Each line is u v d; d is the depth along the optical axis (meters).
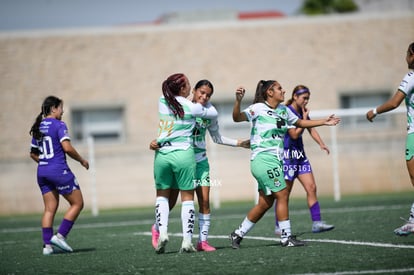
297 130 31.78
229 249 26.94
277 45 94.81
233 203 72.12
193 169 26.03
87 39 92.31
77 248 31.48
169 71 93.25
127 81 92.44
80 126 91.62
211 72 93.75
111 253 28.14
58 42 91.75
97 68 92.06
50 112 29.09
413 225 24.75
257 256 24.23
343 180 83.81
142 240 33.78
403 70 95.69
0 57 90.69
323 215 43.03
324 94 94.81
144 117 92.38
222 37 94.25
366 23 95.81
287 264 22.20
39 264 25.73
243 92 26.11
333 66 95.12
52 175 28.56
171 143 25.78
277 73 94.50
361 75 95.38
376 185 84.31
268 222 40.19
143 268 22.98
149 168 83.19
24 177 82.94
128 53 92.81
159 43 93.38
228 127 89.31
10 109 90.12
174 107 25.64
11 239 38.03
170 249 28.81
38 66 91.25
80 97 91.62
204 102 26.62
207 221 27.14
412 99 25.14
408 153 25.23
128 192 82.75
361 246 25.94
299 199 70.81
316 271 20.75
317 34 95.31
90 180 82.62
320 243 27.56
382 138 85.12
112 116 92.31
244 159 82.44
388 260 22.11
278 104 26.73
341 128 85.25
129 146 83.44
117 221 49.25
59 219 57.34
